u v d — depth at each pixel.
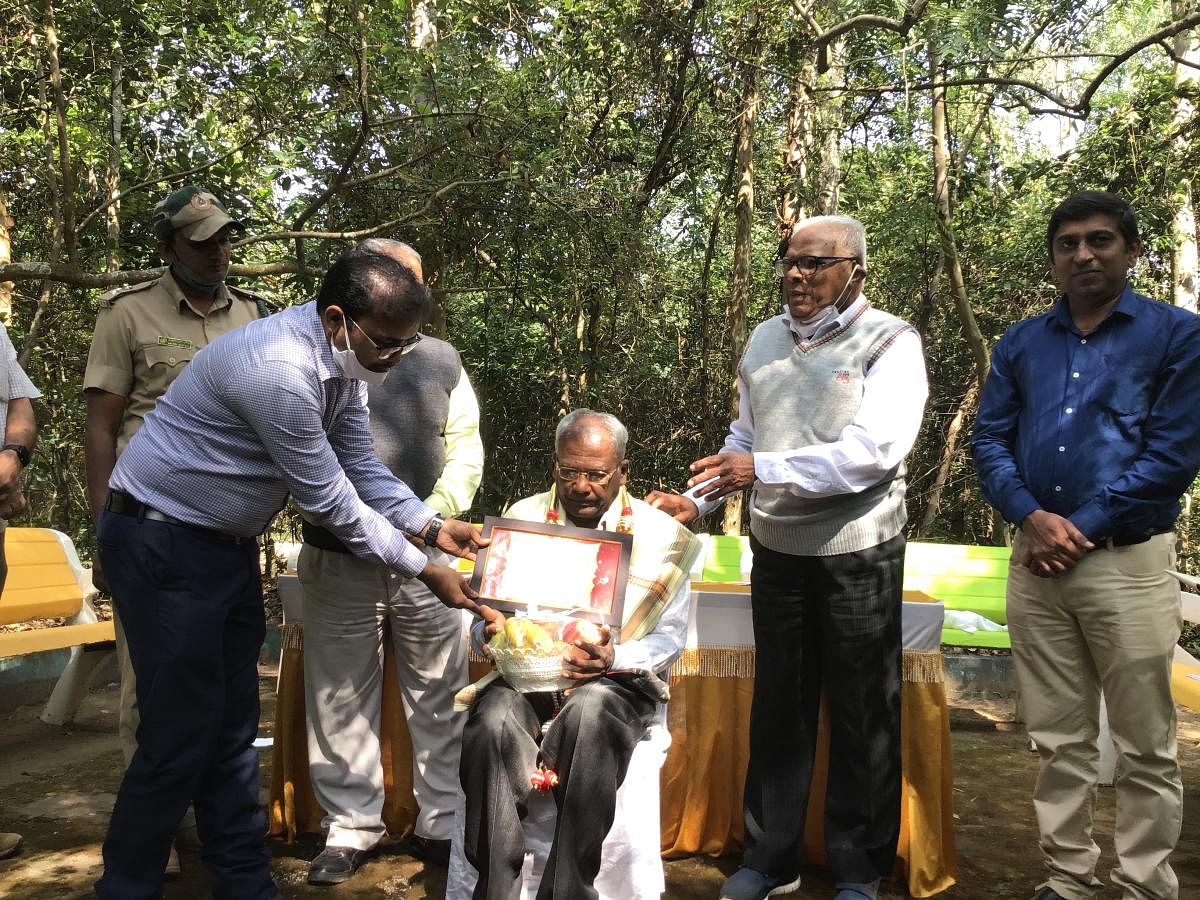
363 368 2.29
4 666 4.92
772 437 2.82
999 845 3.33
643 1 7.91
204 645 2.35
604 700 2.37
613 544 2.48
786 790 2.86
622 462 2.67
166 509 2.32
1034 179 8.03
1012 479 2.72
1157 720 2.54
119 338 2.87
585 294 8.34
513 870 2.26
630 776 2.45
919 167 9.81
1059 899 2.71
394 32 5.71
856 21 6.62
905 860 3.00
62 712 4.59
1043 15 6.46
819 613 2.79
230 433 2.30
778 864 2.83
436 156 6.14
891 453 2.62
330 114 6.17
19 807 3.58
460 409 3.18
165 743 2.34
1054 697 2.71
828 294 2.74
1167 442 2.49
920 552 5.08
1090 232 2.57
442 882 2.97
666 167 9.52
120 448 2.93
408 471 3.02
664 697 2.47
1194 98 7.12
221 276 2.96
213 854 2.55
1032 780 4.02
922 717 2.95
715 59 8.20
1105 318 2.63
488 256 7.52
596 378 9.48
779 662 2.84
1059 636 2.69
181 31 6.21
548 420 10.09
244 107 6.25
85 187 6.79
